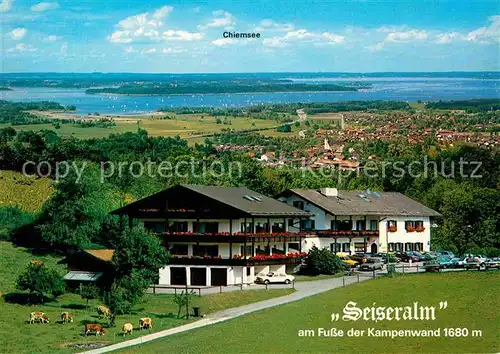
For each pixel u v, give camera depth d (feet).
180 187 337.31
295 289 310.04
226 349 211.20
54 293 290.76
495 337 226.58
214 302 284.00
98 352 209.77
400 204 440.86
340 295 287.07
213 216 331.57
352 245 406.41
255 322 245.45
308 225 401.70
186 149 652.48
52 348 216.74
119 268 287.48
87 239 380.78
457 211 453.58
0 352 212.84
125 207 344.28
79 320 255.29
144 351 210.59
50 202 387.55
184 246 336.49
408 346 217.36
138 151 630.74
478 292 285.23
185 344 218.59
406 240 428.56
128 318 261.24
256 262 330.34
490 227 447.01
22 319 253.24
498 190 509.76
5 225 403.54
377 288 299.38
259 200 359.05
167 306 280.31
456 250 437.58
